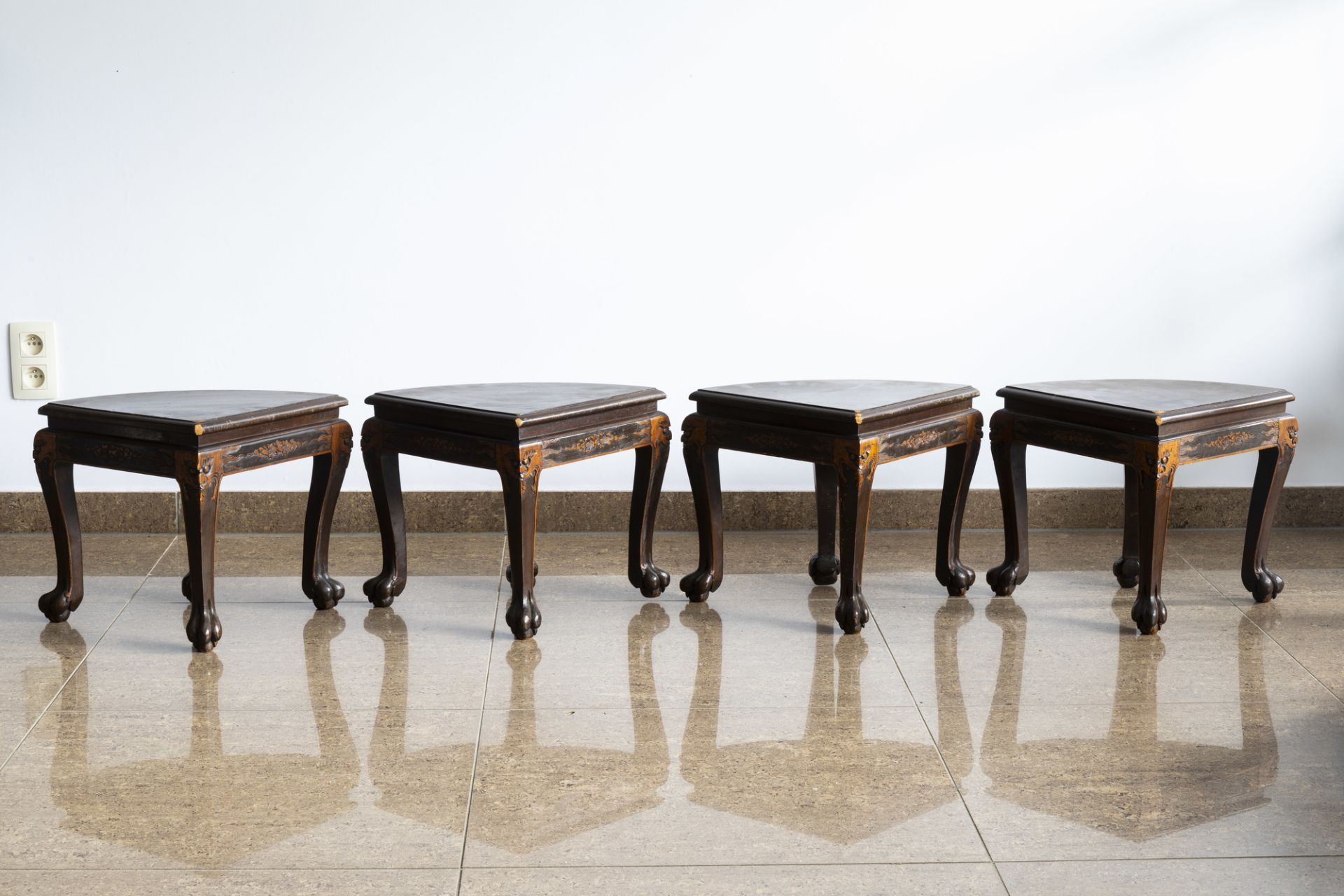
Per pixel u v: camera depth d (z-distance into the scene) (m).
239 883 1.38
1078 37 2.85
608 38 2.81
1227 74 2.87
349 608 2.39
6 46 2.74
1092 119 2.88
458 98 2.82
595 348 2.93
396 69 2.80
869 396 2.29
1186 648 2.16
